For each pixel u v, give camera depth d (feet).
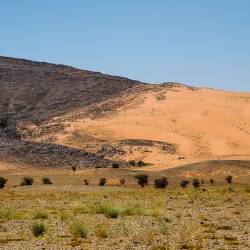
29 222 185.78
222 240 139.33
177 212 208.85
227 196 299.58
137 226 164.66
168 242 135.23
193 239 140.26
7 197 328.70
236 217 195.00
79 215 205.67
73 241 138.72
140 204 245.65
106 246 130.11
